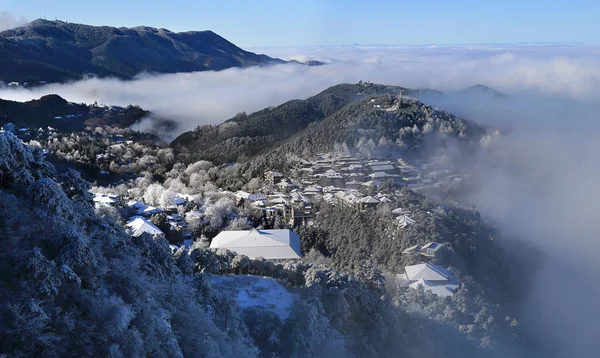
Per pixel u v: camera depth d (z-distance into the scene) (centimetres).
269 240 11431
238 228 14512
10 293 3400
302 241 13300
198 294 5303
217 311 5359
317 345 5619
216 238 12044
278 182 19550
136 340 3578
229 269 7394
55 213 4303
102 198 14888
